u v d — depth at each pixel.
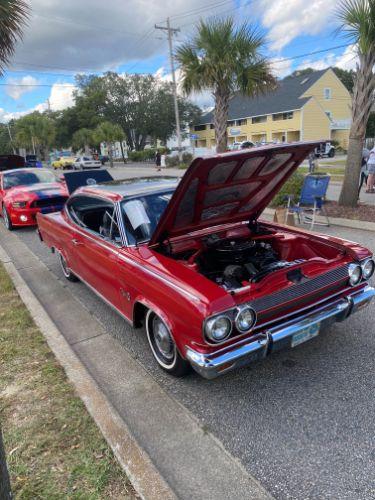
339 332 3.79
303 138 40.91
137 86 58.06
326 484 2.21
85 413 2.83
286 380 3.14
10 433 2.67
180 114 58.59
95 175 8.18
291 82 45.56
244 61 10.59
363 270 3.22
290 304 2.84
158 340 3.28
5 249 7.98
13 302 4.97
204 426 2.71
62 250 5.26
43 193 9.55
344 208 8.77
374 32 7.65
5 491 1.52
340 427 2.62
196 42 10.65
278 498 2.14
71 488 2.22
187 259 3.56
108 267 3.71
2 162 16.44
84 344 3.95
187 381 3.24
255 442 2.54
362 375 3.13
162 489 2.16
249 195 3.77
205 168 2.90
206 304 2.50
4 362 3.58
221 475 2.30
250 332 2.68
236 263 3.44
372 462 2.33
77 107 57.91
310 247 3.63
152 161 48.00
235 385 3.13
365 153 12.45
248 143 28.70
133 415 2.86
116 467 2.34
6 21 7.25
